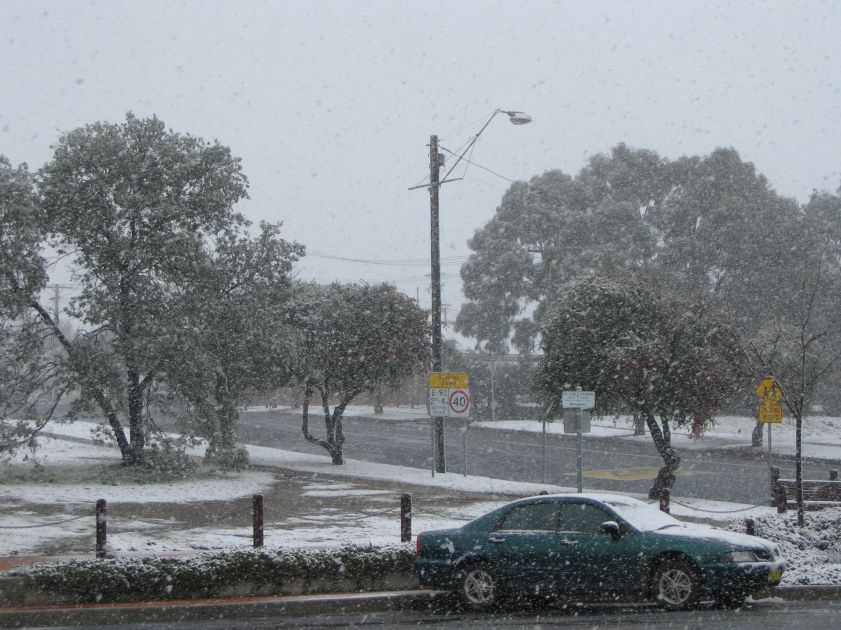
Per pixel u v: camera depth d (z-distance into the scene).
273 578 13.03
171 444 26.72
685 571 12.02
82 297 26.19
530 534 12.63
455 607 13.11
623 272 25.59
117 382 26.19
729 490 26.66
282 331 29.09
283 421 57.34
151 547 15.47
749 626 10.95
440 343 28.69
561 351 24.81
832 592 13.12
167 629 11.70
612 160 68.06
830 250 60.22
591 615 12.19
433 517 20.03
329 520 19.55
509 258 66.12
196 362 26.28
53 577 12.45
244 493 24.11
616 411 25.09
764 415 22.23
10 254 25.20
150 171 26.53
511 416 63.06
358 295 31.88
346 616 12.53
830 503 19.91
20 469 27.19
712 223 58.25
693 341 23.75
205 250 27.84
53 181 26.06
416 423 57.12
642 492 25.95
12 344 26.03
